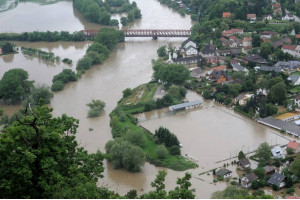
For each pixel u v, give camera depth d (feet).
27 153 294.46
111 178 568.41
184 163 591.78
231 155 613.52
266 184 532.32
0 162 306.96
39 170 314.35
